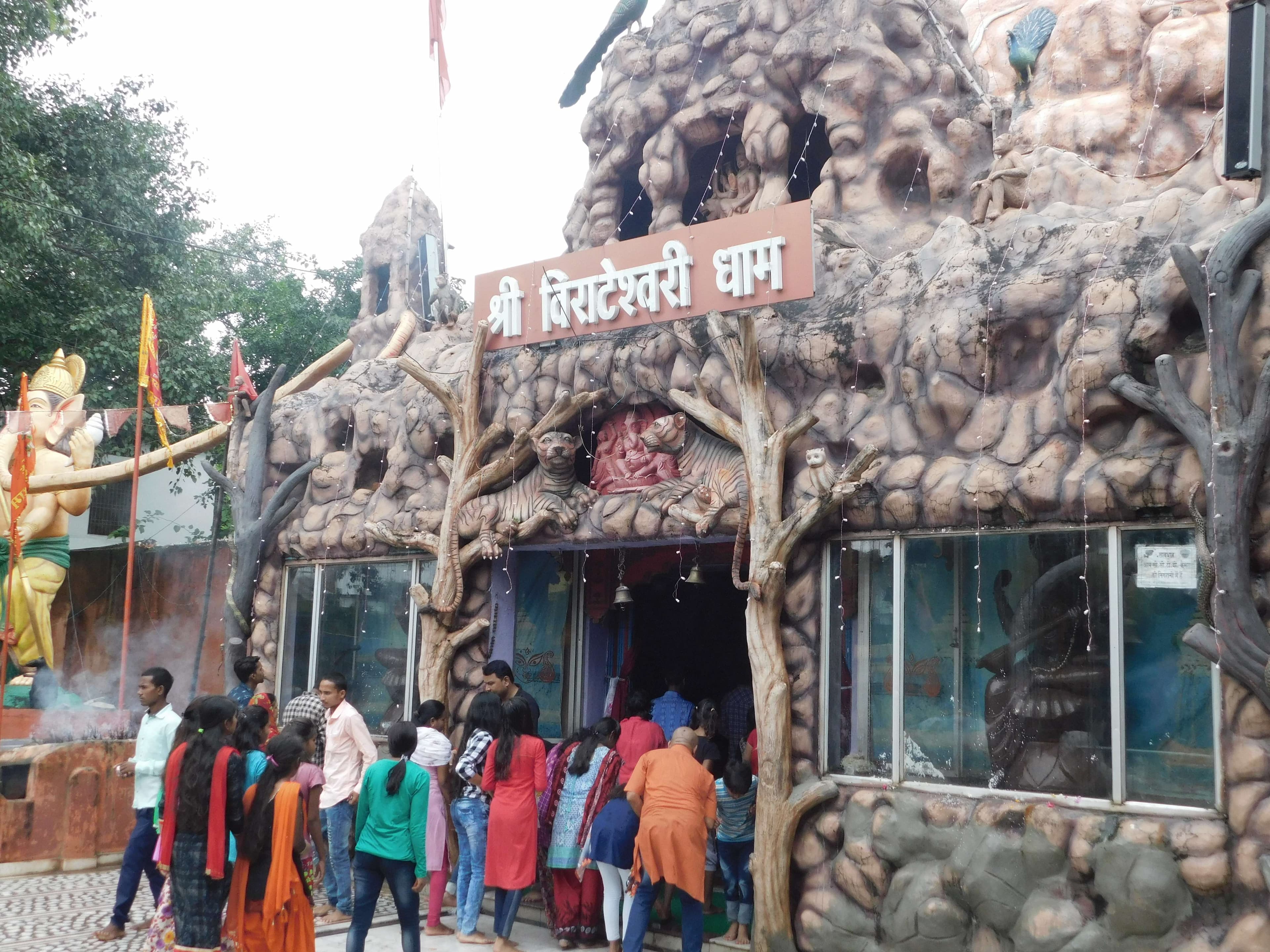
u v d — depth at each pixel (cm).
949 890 627
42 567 1498
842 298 774
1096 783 605
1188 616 583
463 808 795
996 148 776
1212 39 847
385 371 1196
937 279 706
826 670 722
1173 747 581
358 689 1069
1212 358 557
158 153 1948
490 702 758
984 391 670
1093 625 616
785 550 723
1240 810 539
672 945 781
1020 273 666
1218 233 595
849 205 877
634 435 864
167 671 806
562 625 1024
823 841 697
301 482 1162
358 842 664
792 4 918
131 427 2036
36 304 1738
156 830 788
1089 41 970
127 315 1825
